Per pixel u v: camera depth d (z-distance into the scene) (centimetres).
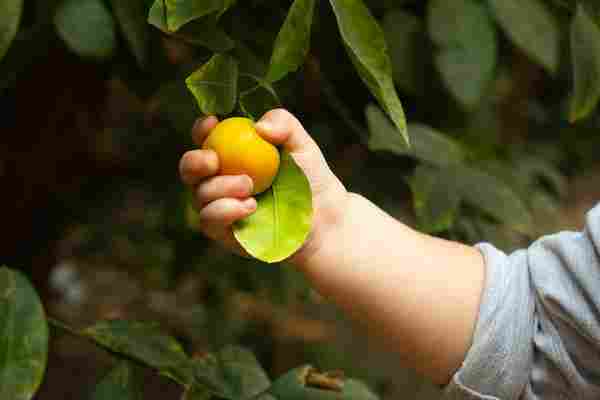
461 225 75
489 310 60
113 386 60
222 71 55
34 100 80
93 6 60
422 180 69
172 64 67
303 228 54
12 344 55
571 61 70
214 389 61
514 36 69
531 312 61
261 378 63
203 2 54
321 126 79
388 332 61
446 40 69
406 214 86
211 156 54
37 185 86
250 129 55
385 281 60
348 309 61
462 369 61
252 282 84
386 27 70
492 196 69
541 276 61
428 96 76
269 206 55
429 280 61
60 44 69
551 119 202
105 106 92
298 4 54
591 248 60
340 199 60
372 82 54
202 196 54
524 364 61
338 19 53
